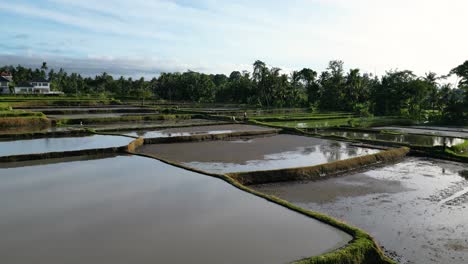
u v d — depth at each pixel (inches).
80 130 1459.2
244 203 642.2
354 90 3649.1
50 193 670.5
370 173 1018.7
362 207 723.4
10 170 854.5
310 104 3789.4
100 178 787.4
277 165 1010.1
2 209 581.9
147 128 1729.8
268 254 447.5
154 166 918.4
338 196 793.6
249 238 494.0
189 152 1186.6
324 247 474.0
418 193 831.1
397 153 1256.8
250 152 1210.6
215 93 4921.3
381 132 1902.1
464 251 535.5
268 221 559.5
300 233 517.3
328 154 1203.2
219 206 621.6
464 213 699.4
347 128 2014.0
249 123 2065.7
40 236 482.9
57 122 1830.7
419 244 557.0
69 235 487.5
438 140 1676.9
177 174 837.8
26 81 4763.8
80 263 411.5
